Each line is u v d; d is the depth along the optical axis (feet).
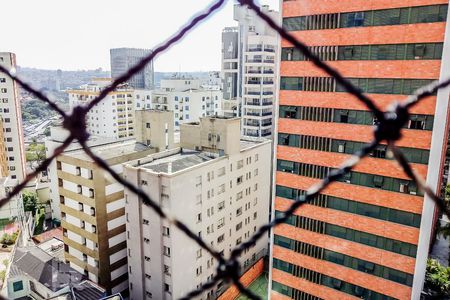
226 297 135.74
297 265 108.17
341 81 6.70
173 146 158.51
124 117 343.26
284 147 104.99
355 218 96.48
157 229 115.75
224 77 288.92
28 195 221.46
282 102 103.40
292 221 106.52
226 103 289.12
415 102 6.70
